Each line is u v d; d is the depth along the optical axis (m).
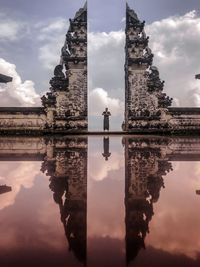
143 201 3.80
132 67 32.34
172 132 31.72
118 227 2.70
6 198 3.92
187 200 3.82
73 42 32.28
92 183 5.08
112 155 10.00
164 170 6.61
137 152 11.16
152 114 31.95
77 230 2.62
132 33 32.69
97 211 3.30
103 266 1.80
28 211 3.27
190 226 2.71
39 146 14.70
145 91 32.16
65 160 8.57
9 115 30.91
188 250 2.09
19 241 2.31
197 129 31.67
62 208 3.42
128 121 32.03
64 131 31.33
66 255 2.00
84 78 32.03
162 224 2.78
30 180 5.38
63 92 31.62
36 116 31.19
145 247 2.16
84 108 31.72
